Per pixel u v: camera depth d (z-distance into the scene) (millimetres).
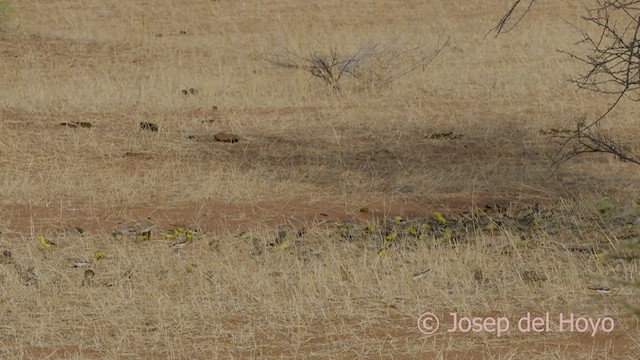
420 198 35250
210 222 32062
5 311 24031
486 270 26172
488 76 59594
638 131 45406
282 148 43156
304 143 44125
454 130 46562
